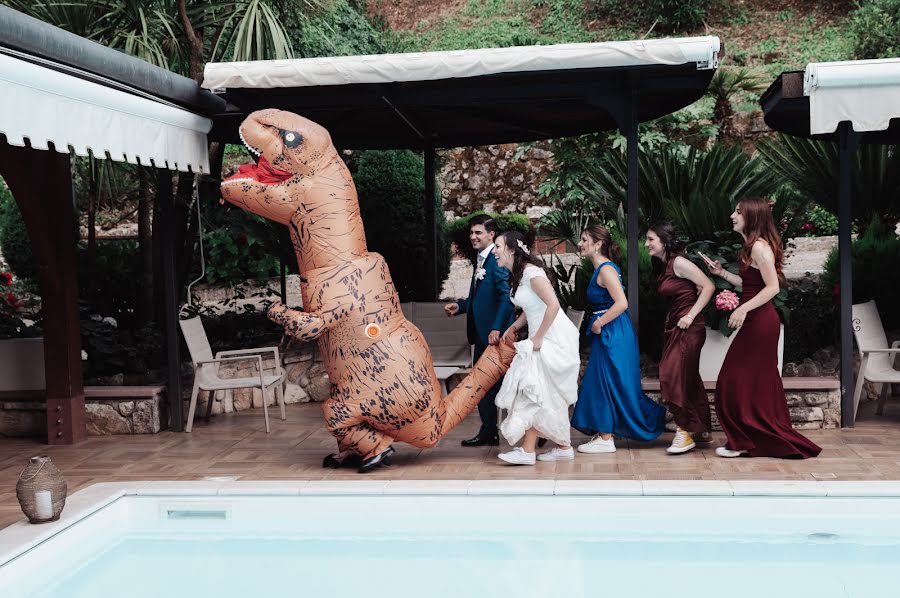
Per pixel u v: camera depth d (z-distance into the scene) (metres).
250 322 10.41
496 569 4.70
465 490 5.39
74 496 5.44
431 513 5.42
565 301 9.27
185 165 7.08
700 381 6.75
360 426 6.29
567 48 6.53
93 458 7.01
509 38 21.42
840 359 7.42
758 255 6.32
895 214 9.94
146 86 6.40
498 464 6.49
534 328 6.40
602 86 7.20
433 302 9.98
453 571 4.68
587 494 5.33
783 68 19.12
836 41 19.30
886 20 17.39
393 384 6.19
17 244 14.09
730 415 6.53
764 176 9.43
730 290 7.39
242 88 7.23
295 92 7.53
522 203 17.84
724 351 7.48
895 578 4.44
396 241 11.28
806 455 6.41
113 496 5.45
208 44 10.95
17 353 7.90
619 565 4.70
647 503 5.28
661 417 6.84
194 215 10.05
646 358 8.71
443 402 6.56
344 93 7.54
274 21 8.73
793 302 9.05
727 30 20.48
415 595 4.34
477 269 6.97
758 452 6.49
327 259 6.25
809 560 4.73
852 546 4.93
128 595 4.42
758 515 5.21
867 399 8.65
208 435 7.80
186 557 5.00
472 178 18.11
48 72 5.16
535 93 7.20
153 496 5.58
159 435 7.84
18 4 8.72
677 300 6.71
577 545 5.05
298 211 6.28
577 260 14.27
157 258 9.81
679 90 7.87
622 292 6.66
